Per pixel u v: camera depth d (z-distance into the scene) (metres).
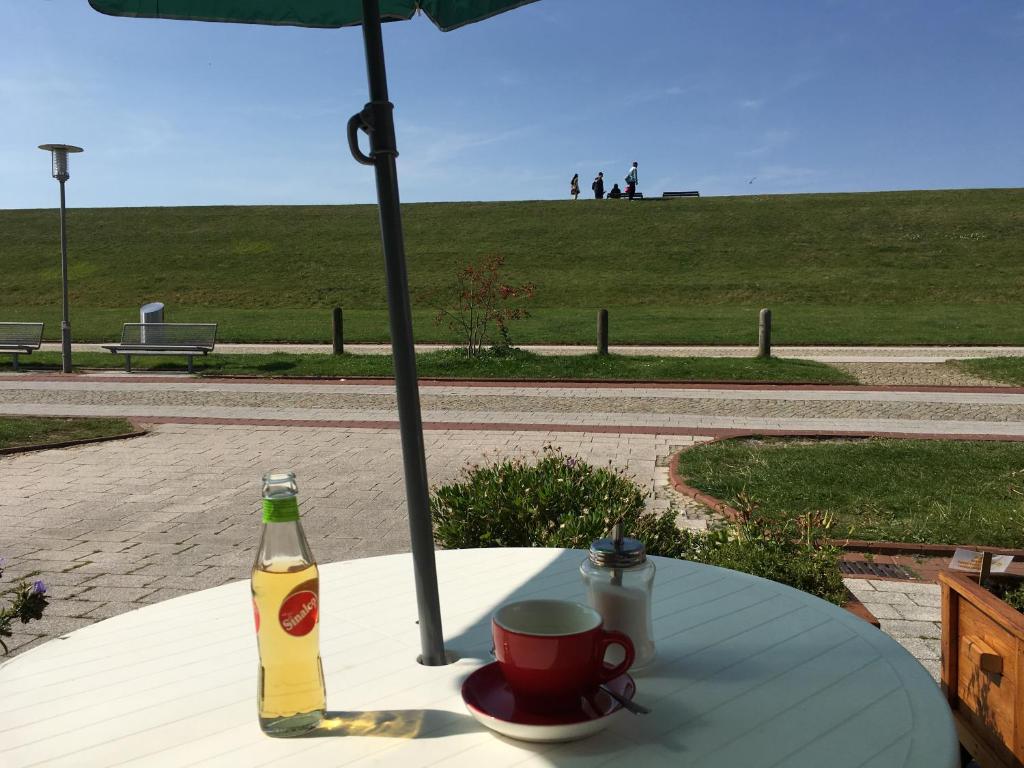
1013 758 2.14
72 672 1.66
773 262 36.75
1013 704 2.15
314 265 37.75
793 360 16.34
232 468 8.58
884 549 5.60
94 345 22.12
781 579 3.63
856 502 6.62
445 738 1.34
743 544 3.82
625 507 4.19
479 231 43.94
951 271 33.75
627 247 40.09
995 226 39.88
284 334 23.33
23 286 35.62
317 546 5.97
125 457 9.15
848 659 1.62
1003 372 14.73
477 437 10.02
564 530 3.80
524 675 1.31
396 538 6.16
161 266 38.06
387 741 1.34
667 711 1.42
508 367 16.03
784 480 7.38
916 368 15.59
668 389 13.72
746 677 1.55
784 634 1.75
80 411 12.22
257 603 1.38
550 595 2.03
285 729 1.37
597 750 1.29
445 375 15.48
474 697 1.39
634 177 52.31
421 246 41.41
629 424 10.78
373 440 10.04
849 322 23.97
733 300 30.98
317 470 8.45
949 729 1.34
